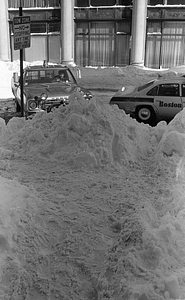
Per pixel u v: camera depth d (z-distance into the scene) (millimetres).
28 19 8375
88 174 4875
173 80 10727
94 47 25297
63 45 24906
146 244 3074
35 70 10875
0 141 6098
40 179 4715
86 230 3596
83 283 2951
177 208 3830
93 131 5391
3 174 4812
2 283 2840
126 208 4004
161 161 5145
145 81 21375
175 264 2928
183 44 24219
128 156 5316
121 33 24625
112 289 2758
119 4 24109
